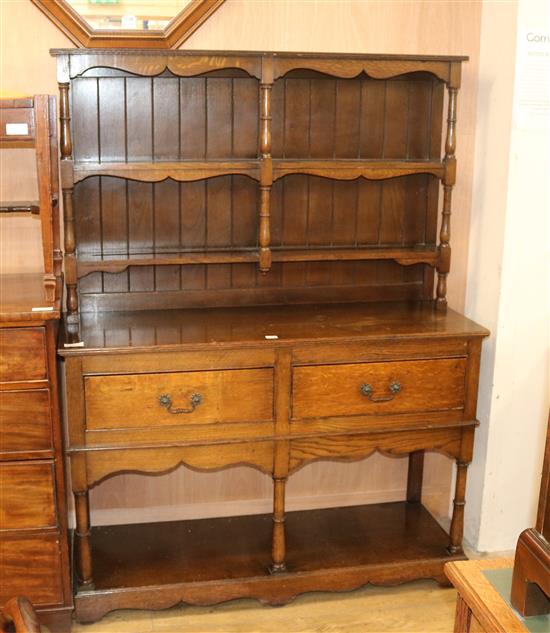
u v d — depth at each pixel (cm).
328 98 245
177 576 236
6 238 242
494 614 125
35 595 220
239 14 239
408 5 248
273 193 250
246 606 242
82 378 208
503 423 259
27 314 198
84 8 229
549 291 250
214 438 220
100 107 233
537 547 120
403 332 225
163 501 271
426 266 265
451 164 239
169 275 250
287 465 227
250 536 261
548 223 245
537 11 232
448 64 232
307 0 243
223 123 241
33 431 208
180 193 244
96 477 218
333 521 271
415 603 245
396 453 235
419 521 273
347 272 262
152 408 214
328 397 223
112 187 239
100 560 244
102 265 226
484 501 265
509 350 253
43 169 200
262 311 250
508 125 239
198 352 212
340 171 232
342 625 233
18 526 214
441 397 232
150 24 233
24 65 231
